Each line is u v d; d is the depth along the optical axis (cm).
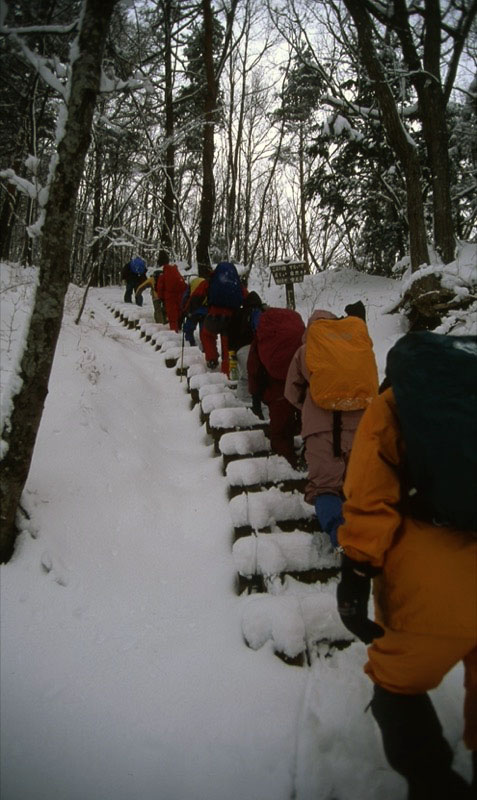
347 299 1210
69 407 441
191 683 245
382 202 1420
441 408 155
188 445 523
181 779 202
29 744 212
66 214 275
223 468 454
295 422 423
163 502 399
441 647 165
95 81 265
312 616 272
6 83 605
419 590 164
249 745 216
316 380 317
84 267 1095
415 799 169
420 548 167
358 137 1271
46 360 283
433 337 173
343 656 261
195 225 2103
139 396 585
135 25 795
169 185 1325
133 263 1316
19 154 804
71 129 266
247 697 238
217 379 617
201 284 716
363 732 218
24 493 326
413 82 882
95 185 992
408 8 799
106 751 211
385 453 175
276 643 260
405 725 174
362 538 171
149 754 211
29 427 287
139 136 972
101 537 337
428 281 748
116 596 295
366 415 184
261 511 355
